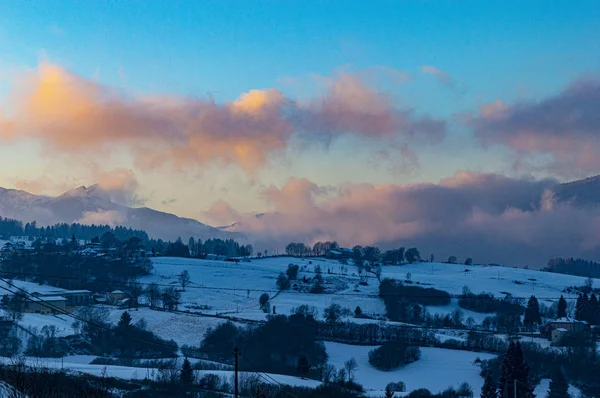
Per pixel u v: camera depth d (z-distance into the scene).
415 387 154.38
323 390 131.75
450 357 178.00
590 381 158.75
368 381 158.50
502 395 128.50
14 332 182.62
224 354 178.75
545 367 165.12
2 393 66.06
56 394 71.38
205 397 113.88
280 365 168.88
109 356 174.00
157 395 110.88
